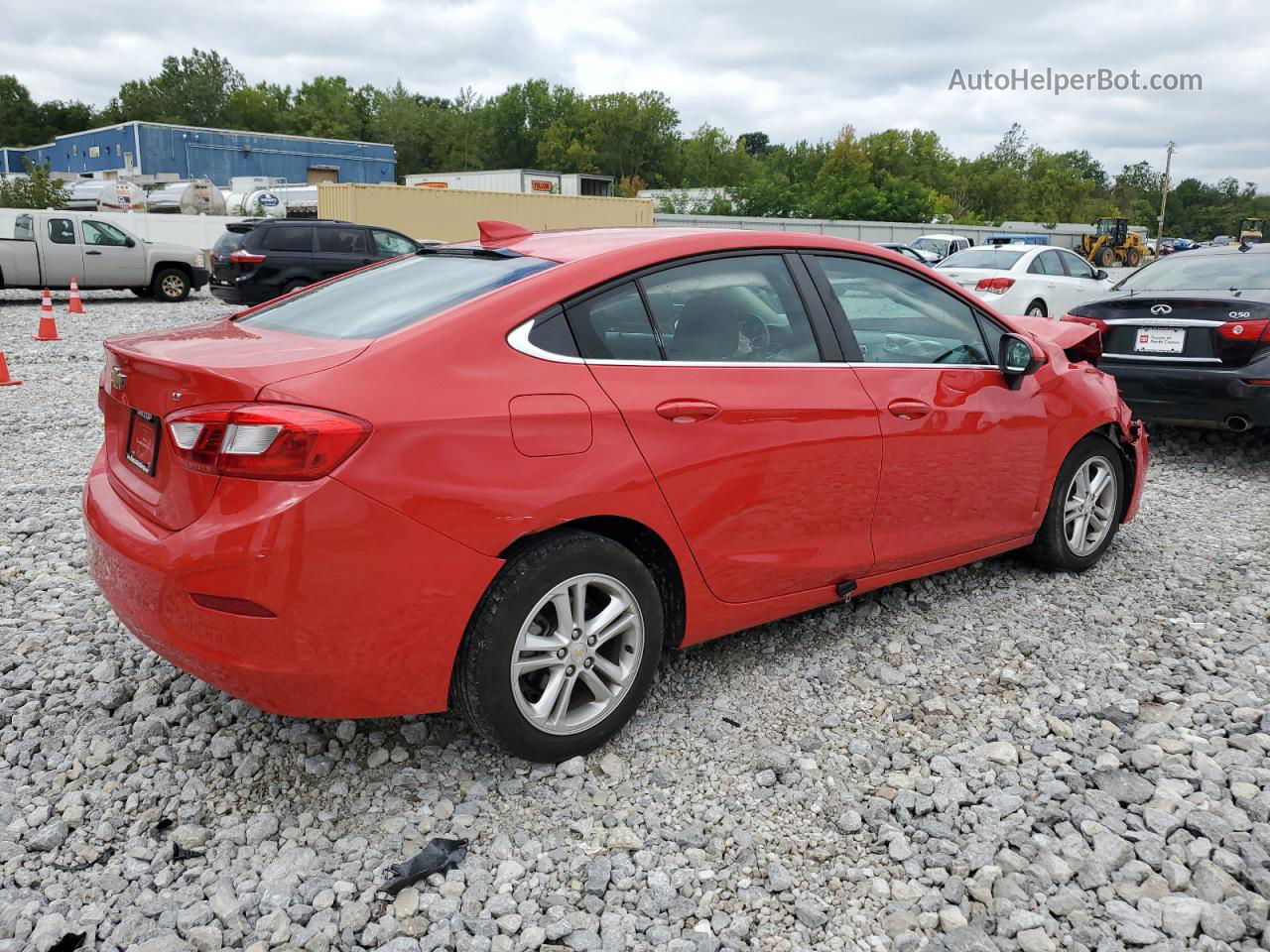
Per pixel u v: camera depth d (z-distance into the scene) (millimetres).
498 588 2859
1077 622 4293
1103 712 3498
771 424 3404
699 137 108125
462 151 116188
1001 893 2578
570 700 3256
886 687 3705
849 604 4449
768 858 2734
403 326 2930
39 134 124938
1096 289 15875
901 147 90375
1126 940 2428
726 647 4023
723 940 2426
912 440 3854
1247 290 7309
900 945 2416
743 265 3576
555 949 2406
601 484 2975
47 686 3645
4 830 2832
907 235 49000
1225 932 2430
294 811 2938
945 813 2924
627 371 3135
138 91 126312
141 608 2758
